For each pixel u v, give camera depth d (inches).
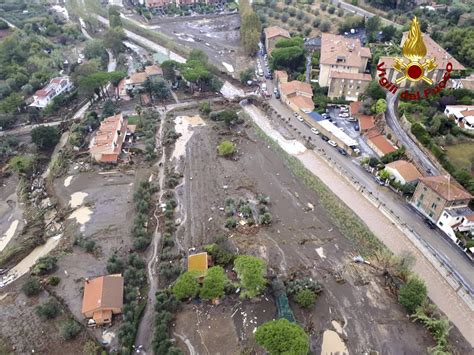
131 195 3282.5
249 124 4259.4
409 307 2265.0
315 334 2191.2
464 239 2652.6
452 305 2364.7
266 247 2753.4
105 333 2191.2
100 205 3181.6
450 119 3467.0
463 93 3769.7
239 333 2192.4
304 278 2475.4
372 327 2230.6
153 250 2751.0
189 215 3048.7
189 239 2822.3
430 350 2062.0
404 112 3740.2
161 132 4170.8
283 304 2287.2
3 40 5905.5
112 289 2333.9
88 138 4065.0
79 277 2549.2
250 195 3253.0
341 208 3078.2
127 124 4222.4
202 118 4416.8
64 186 3417.8
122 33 6476.4
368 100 4062.5
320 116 4153.5
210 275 2341.3
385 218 2994.6
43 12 7859.3
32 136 3841.0
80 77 4785.9
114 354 2060.8
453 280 2440.9
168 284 2475.4
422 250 2689.5
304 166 3597.4
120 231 2913.4
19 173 3533.5
